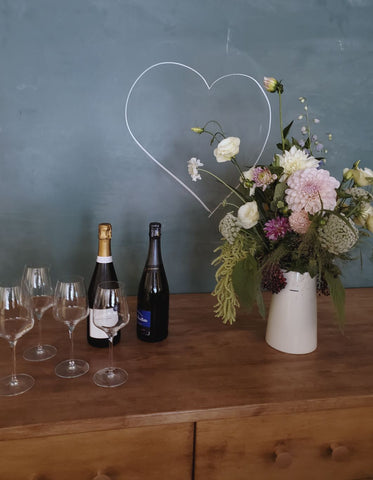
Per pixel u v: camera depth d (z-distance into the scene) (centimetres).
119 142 142
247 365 108
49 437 87
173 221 152
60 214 144
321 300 150
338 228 96
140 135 143
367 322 134
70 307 100
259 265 110
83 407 89
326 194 96
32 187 140
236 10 142
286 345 114
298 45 148
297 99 152
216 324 130
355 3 150
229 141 107
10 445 85
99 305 99
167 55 140
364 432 101
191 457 94
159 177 147
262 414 93
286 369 107
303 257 106
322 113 155
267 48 146
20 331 94
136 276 154
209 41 142
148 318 116
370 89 157
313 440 99
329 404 96
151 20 137
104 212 146
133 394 94
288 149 116
